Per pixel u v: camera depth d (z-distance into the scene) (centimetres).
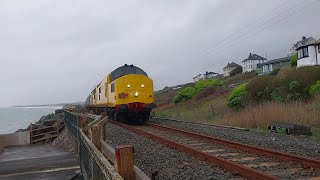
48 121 3112
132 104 2148
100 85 2812
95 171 493
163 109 4341
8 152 2112
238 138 1348
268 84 2514
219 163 830
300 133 1435
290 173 727
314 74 2298
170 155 1006
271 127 1605
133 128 1775
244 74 6744
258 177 668
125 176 346
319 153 970
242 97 2623
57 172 1145
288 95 2264
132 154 348
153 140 1360
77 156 1463
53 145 2525
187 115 2930
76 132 1586
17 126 9256
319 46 3816
